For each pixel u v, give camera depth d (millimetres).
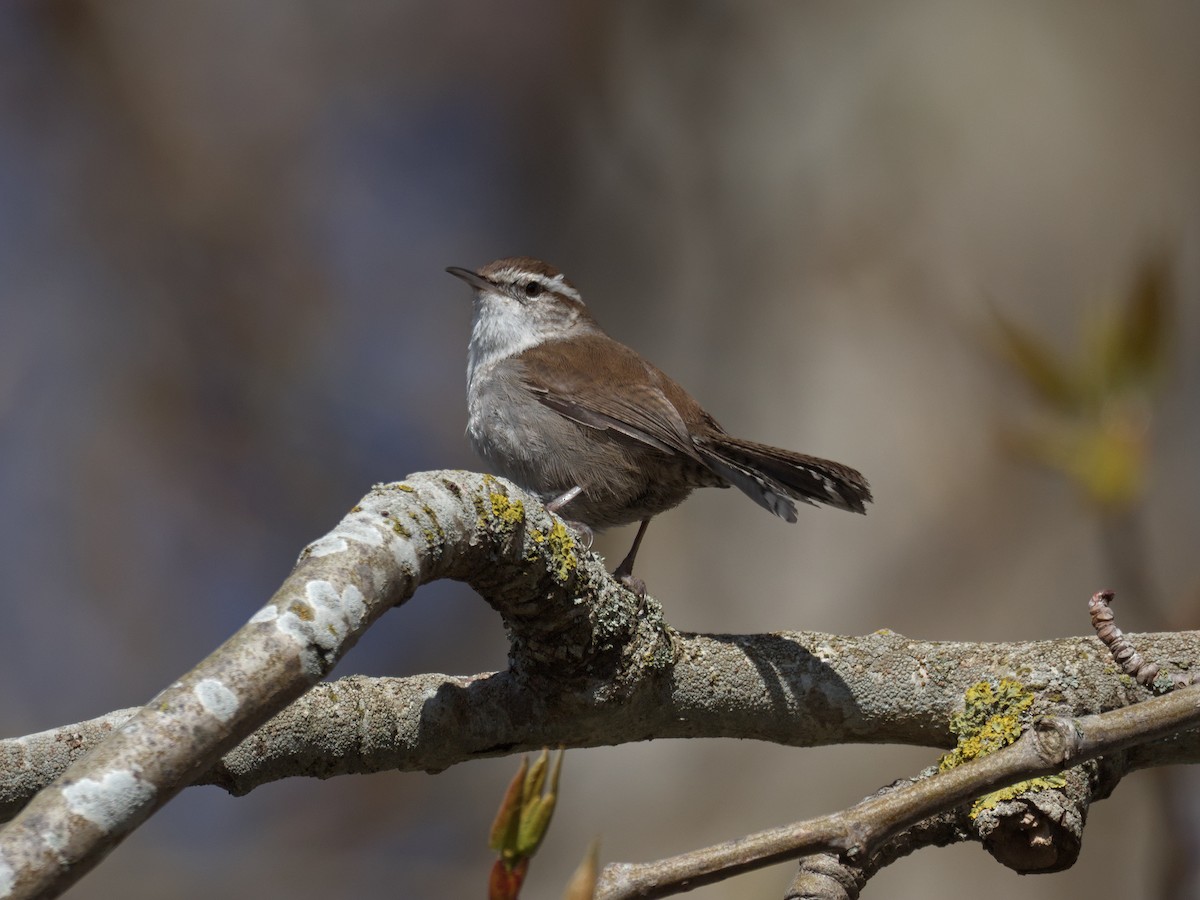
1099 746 4461
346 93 17953
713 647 6090
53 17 17297
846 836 4223
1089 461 5680
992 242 11383
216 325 17062
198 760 3693
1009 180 11484
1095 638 6176
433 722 5680
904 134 11875
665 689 5949
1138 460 5676
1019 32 11789
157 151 17391
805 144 12375
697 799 11242
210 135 17641
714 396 12164
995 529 11000
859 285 11688
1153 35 11703
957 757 5859
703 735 6125
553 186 15867
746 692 6020
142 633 15719
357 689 5691
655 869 4129
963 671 6129
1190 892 5703
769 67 12828
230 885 13000
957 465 11109
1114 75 11617
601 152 14914
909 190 11703
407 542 4637
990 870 10539
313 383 17078
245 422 16766
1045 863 5469
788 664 6098
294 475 16656
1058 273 11211
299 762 5566
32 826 3443
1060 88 11586
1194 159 11352
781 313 12008
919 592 11000
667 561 11781
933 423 11203
